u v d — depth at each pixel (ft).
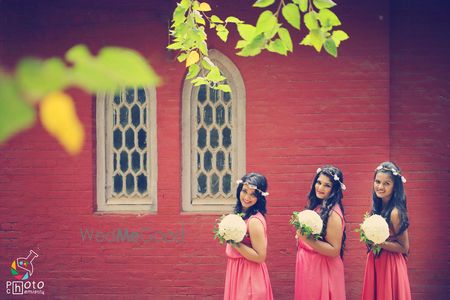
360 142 20.07
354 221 20.11
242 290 15.74
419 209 20.67
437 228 20.67
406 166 20.63
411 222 20.70
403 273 16.15
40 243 20.56
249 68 20.15
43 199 20.49
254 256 15.49
